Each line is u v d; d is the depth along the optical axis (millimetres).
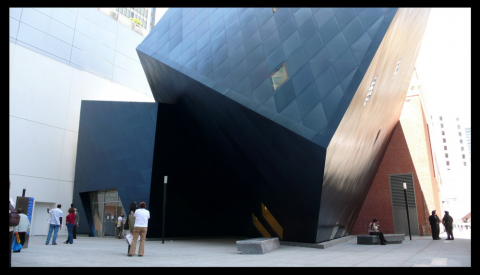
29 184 23281
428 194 26000
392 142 27859
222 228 20344
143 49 19375
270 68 13188
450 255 10312
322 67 12055
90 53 29281
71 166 25922
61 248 12188
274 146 12977
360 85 11078
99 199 22891
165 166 19031
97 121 22688
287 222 15000
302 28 13336
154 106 19016
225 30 15812
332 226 16141
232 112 13977
